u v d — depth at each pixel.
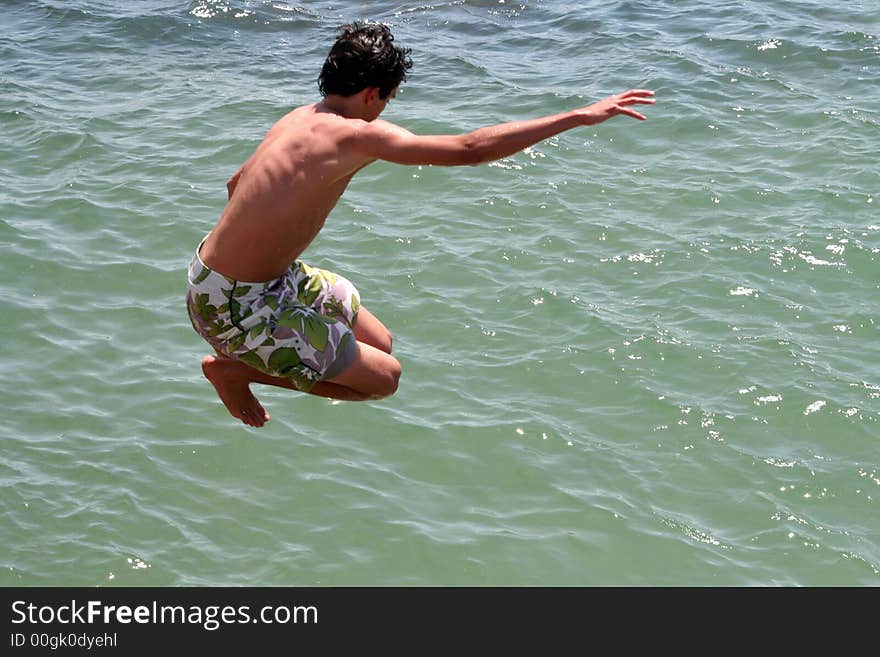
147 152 21.66
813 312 17.08
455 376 15.75
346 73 7.85
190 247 18.77
